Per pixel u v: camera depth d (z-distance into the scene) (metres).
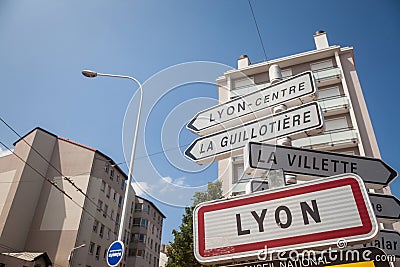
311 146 14.22
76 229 22.84
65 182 25.34
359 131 14.30
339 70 16.45
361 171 2.06
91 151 26.72
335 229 1.17
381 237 2.64
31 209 24.09
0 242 21.25
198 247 1.31
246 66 18.80
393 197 2.47
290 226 1.23
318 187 1.28
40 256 20.27
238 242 1.26
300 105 2.00
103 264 25.00
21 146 26.23
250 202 1.34
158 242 38.28
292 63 17.72
